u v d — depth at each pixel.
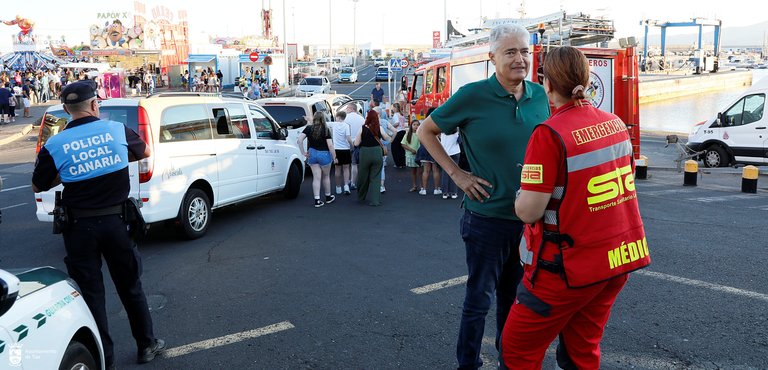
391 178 13.25
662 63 81.06
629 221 2.81
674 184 12.20
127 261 4.11
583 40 13.73
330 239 7.76
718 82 59.06
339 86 54.53
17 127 25.69
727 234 7.65
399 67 29.28
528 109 3.42
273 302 5.48
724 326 4.71
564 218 2.70
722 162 15.05
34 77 37.16
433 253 7.02
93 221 3.93
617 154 2.79
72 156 3.85
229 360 4.32
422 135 3.51
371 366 4.17
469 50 13.62
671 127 28.34
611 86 12.08
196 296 5.71
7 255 7.39
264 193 9.70
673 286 5.65
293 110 13.25
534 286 2.84
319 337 4.68
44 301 2.95
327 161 10.00
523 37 3.30
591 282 2.70
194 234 7.86
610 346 4.39
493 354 4.34
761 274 5.97
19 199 11.20
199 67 50.72
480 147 3.38
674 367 4.06
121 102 7.32
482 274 3.49
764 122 14.26
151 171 7.20
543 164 2.69
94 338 3.34
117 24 58.50
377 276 6.18
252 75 46.22
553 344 4.50
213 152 8.28
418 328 4.81
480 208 3.44
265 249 7.34
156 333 4.84
